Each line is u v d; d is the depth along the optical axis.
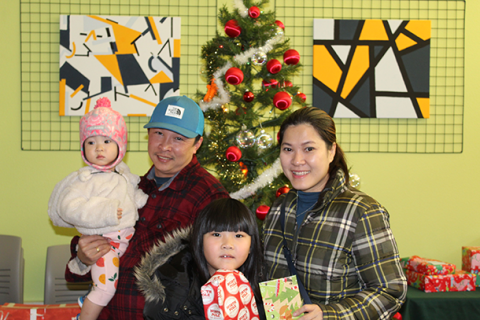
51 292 2.44
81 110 2.87
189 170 1.47
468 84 3.01
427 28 2.95
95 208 1.29
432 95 3.01
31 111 2.89
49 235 2.88
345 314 1.05
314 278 1.18
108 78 2.88
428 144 3.02
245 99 2.11
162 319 1.11
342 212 1.19
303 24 2.98
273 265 1.33
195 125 1.46
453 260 3.00
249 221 1.19
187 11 2.94
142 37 2.88
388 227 1.17
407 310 2.14
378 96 2.96
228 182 2.17
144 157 2.95
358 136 3.00
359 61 2.94
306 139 1.21
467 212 3.01
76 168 2.92
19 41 2.89
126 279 1.34
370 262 1.13
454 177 3.02
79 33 2.86
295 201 1.39
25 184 2.88
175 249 1.22
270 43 2.16
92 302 1.29
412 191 3.01
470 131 3.02
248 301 1.07
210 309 1.01
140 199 1.46
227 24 2.09
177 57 2.90
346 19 2.95
